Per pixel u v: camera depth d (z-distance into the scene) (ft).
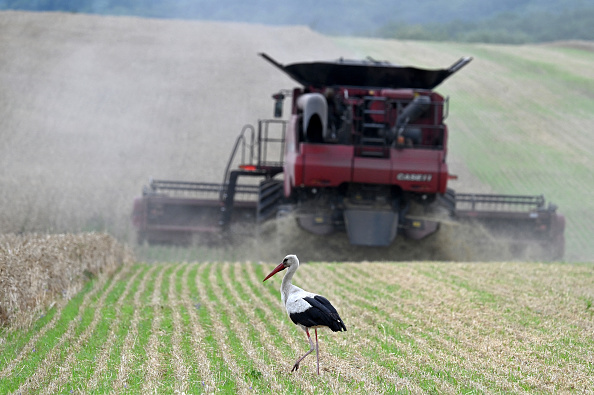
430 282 86.69
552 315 68.59
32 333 61.36
